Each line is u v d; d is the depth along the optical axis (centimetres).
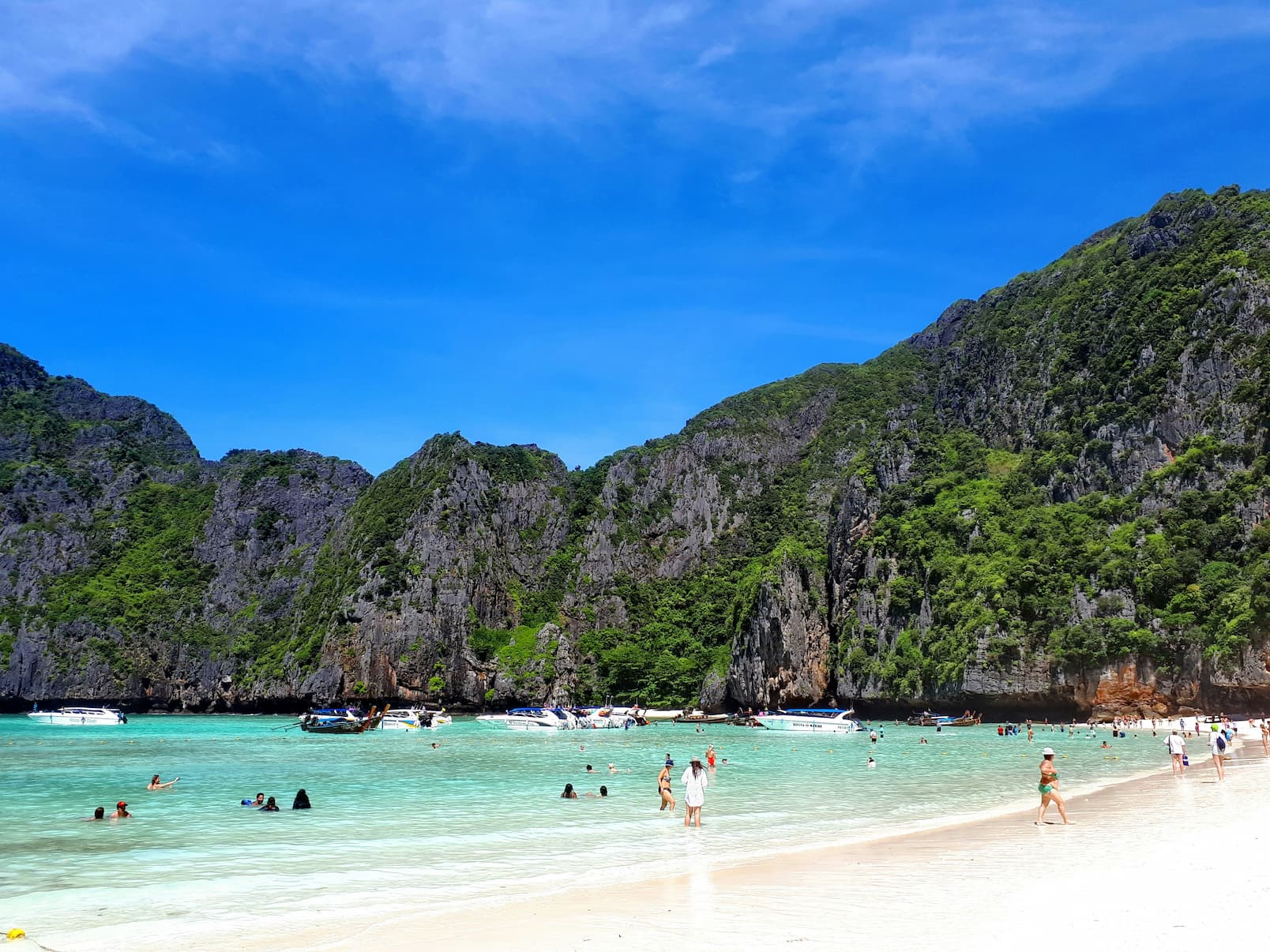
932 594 12812
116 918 2003
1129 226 18538
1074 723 10550
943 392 19100
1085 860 2288
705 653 16662
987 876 2120
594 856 2731
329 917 1972
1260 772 4766
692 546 19925
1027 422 15712
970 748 7938
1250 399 11044
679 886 2194
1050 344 16425
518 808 4053
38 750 8556
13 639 17475
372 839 3173
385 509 18912
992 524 12912
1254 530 9881
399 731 11662
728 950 1528
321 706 15850
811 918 1753
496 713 16725
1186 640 9744
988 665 11281
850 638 14125
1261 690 8919
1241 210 14200
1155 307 13862
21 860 2808
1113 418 13000
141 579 19688
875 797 4353
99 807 4012
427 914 1972
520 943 1653
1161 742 7969
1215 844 2384
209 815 3878
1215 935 1459
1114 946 1430
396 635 16112
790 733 10688
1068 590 11169
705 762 6588
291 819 3756
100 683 17212
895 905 1847
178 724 13788
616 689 16825
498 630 18000
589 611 18512
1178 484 11219
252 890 2298
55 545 19738
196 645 18350
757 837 3097
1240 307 12025
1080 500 12569
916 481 14975
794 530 18350
